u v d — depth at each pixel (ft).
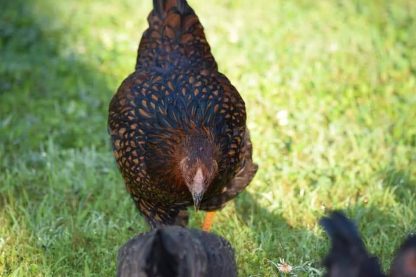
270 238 31.07
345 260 21.59
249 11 55.11
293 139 38.75
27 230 31.83
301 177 35.42
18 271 28.71
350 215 32.68
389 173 35.68
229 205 33.71
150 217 29.91
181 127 28.35
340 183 34.88
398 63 46.70
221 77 30.68
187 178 27.14
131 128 28.63
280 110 41.09
